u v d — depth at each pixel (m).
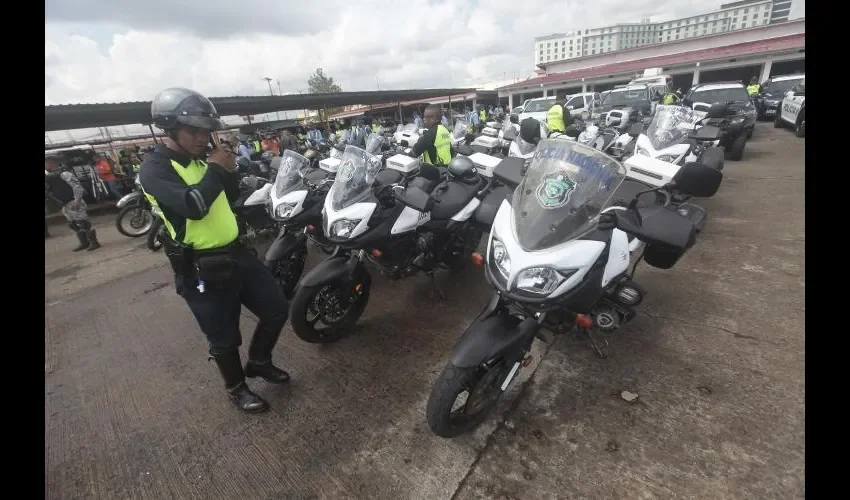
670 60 29.44
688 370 2.48
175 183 1.94
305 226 4.06
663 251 2.49
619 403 2.30
